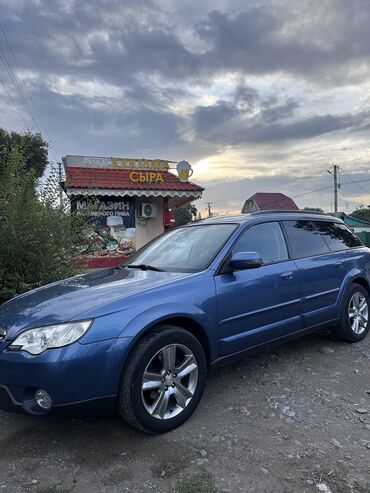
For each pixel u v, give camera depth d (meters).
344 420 3.36
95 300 3.19
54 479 2.69
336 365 4.56
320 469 2.72
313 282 4.63
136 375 2.99
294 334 4.42
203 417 3.43
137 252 4.94
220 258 3.87
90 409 2.88
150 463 2.82
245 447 2.98
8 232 5.50
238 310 3.78
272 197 61.97
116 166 12.93
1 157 6.45
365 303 5.50
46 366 2.79
